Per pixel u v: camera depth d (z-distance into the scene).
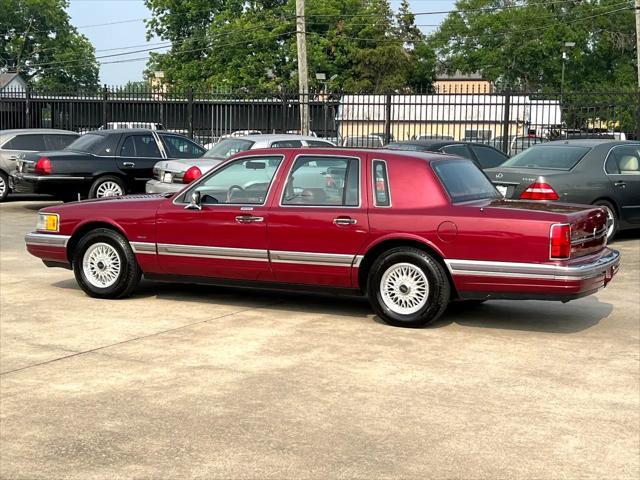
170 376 6.38
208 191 8.67
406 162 8.04
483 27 67.88
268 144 15.59
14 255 12.35
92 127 26.64
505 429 5.34
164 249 8.77
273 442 5.06
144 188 17.61
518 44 66.56
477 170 8.84
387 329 7.91
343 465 4.73
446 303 7.79
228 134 25.69
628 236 14.93
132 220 8.89
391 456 4.87
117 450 4.92
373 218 7.91
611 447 5.07
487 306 9.09
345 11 60.16
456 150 15.84
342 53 59.28
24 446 4.98
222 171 8.66
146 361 6.78
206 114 25.72
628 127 26.38
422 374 6.49
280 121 28.84
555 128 23.69
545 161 13.48
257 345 7.29
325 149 8.34
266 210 8.31
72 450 4.92
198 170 14.46
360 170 8.12
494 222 7.52
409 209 7.85
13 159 19.78
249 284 8.56
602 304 9.30
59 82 75.25
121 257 8.99
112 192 17.28
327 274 8.14
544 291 7.42
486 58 66.81
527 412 5.66
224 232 8.46
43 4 74.12
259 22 55.50
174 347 7.21
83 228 9.20
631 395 6.06
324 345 7.31
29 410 5.60
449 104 22.61
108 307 8.77
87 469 4.65
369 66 58.84
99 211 9.05
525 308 9.02
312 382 6.25
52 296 9.31
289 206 8.26
